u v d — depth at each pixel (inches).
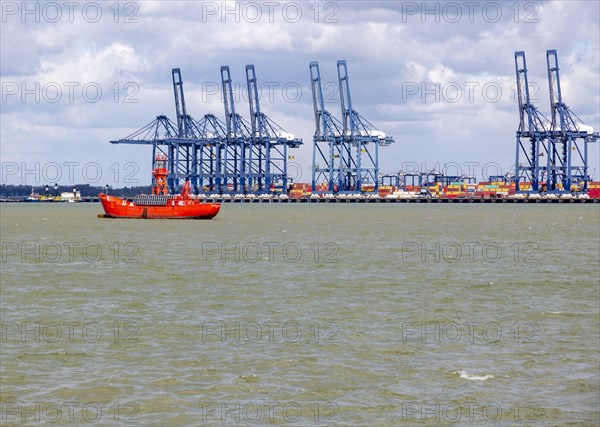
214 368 2514.8
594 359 2615.7
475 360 2605.8
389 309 3582.7
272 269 5221.5
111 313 3469.5
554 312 3494.1
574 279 4670.3
